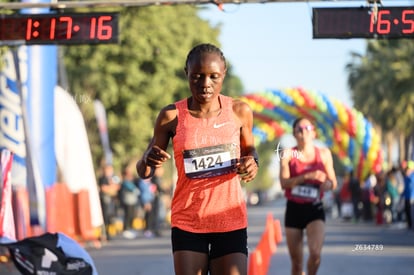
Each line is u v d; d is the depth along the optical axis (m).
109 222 33.31
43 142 23.20
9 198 13.60
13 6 17.55
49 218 23.66
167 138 8.84
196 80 8.55
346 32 17.58
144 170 8.88
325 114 44.38
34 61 22.78
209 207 8.62
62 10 18.30
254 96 44.12
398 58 60.38
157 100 50.03
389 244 28.97
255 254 15.58
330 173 14.34
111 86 48.00
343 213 49.50
